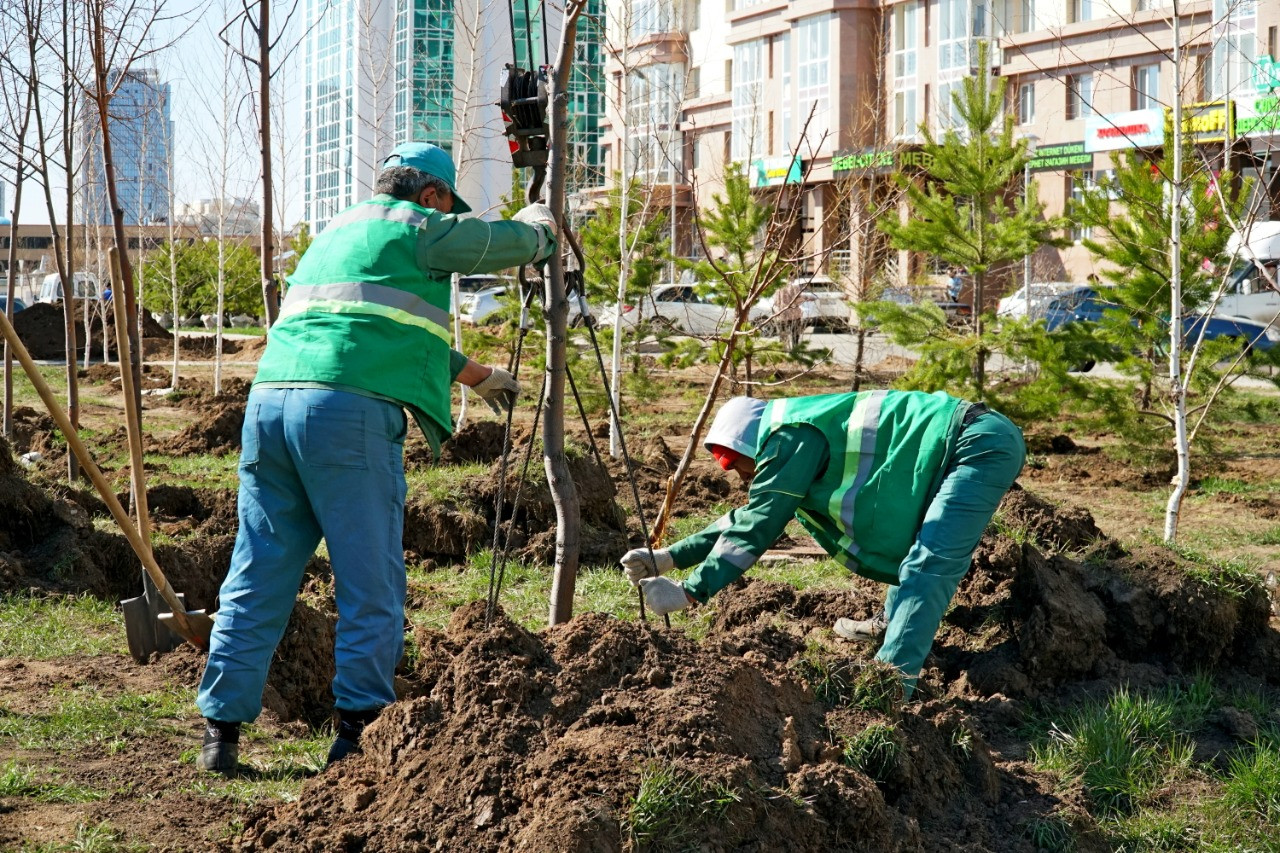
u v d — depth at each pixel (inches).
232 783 148.3
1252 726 187.5
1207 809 162.1
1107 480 449.1
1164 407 428.8
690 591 179.0
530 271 182.5
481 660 141.3
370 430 150.3
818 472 188.2
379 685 151.8
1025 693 198.8
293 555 156.0
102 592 257.0
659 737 130.5
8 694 176.7
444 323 159.9
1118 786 167.6
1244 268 444.5
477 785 126.1
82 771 148.9
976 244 506.3
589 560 295.1
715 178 620.7
